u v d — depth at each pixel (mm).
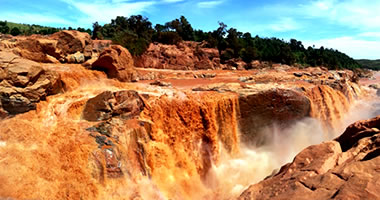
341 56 141875
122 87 29031
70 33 33781
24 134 17766
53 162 16797
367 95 56625
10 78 18750
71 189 16031
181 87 37406
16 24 104812
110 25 77938
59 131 19031
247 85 35000
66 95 23375
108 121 20859
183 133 25656
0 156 15805
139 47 62812
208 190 25078
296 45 123750
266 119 31922
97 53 40594
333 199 7203
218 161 27672
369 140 11734
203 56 70500
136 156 20719
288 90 32875
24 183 15039
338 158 10758
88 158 17688
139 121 22031
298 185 8914
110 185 17531
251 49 79688
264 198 9188
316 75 51656
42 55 29469
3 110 18234
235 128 29828
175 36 73500
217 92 31031
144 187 19578
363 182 7445
